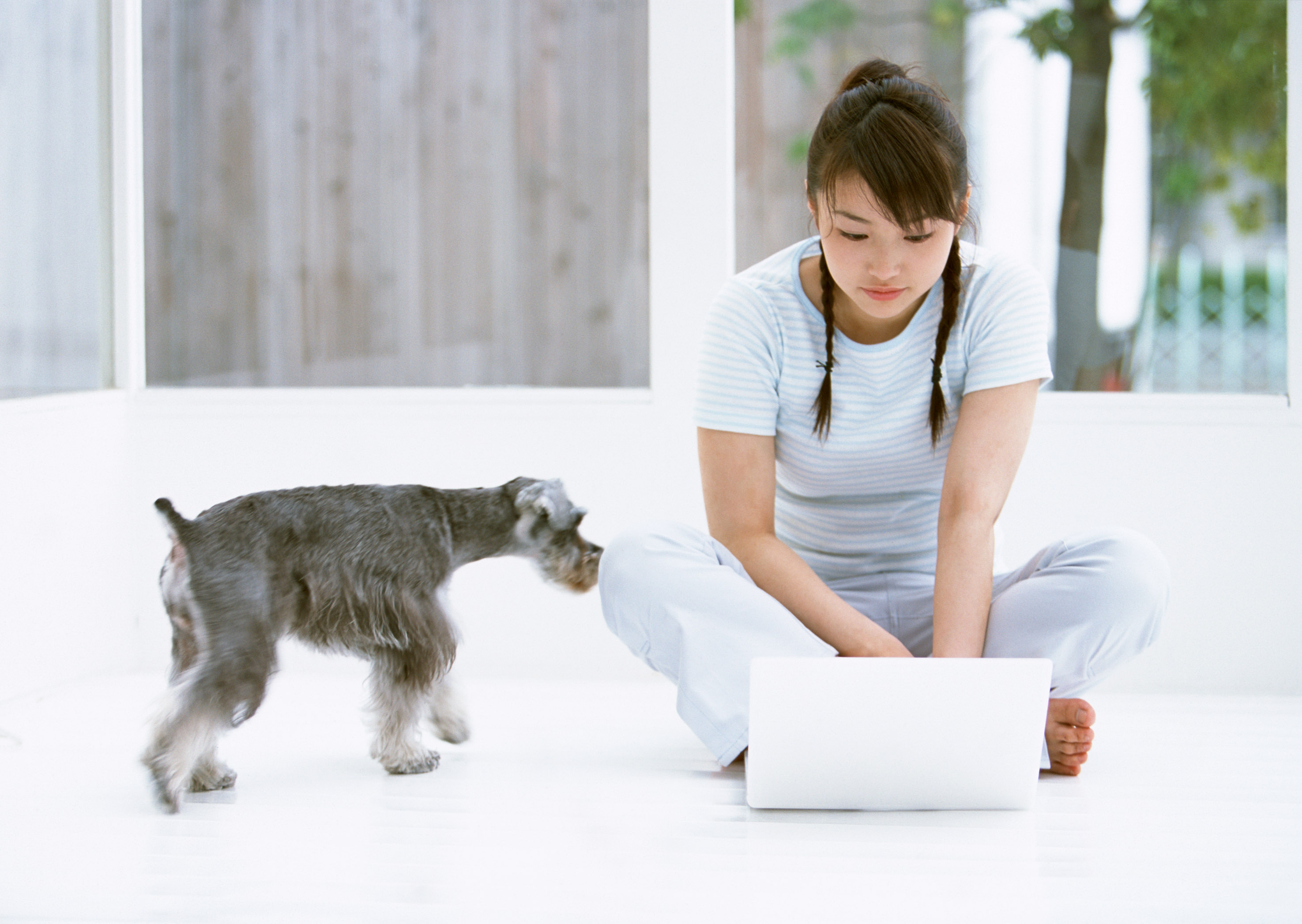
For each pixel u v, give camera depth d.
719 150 2.55
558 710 2.20
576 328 2.74
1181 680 2.44
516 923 1.22
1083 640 1.68
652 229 2.56
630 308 2.73
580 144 2.72
